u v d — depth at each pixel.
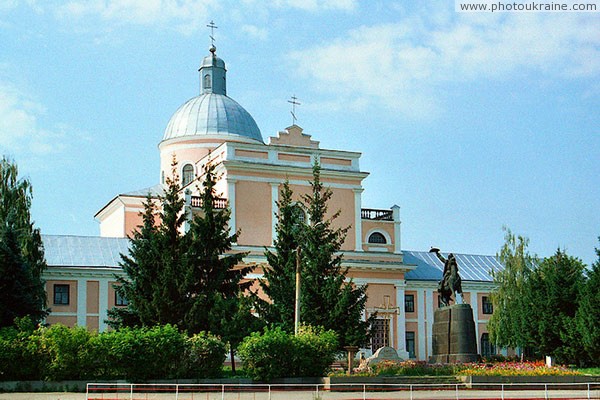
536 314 48.25
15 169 47.41
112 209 62.56
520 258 56.31
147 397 28.20
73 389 30.56
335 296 42.25
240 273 42.56
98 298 50.38
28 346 30.67
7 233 40.19
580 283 45.41
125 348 31.02
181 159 63.66
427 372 35.28
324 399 27.59
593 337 42.84
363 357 47.50
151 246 39.78
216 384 30.17
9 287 39.25
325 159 56.88
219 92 68.38
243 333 37.41
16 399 27.28
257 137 66.31
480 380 32.88
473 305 62.56
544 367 36.81
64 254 51.75
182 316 38.34
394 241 58.12
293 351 32.72
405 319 59.41
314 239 44.22
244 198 54.03
